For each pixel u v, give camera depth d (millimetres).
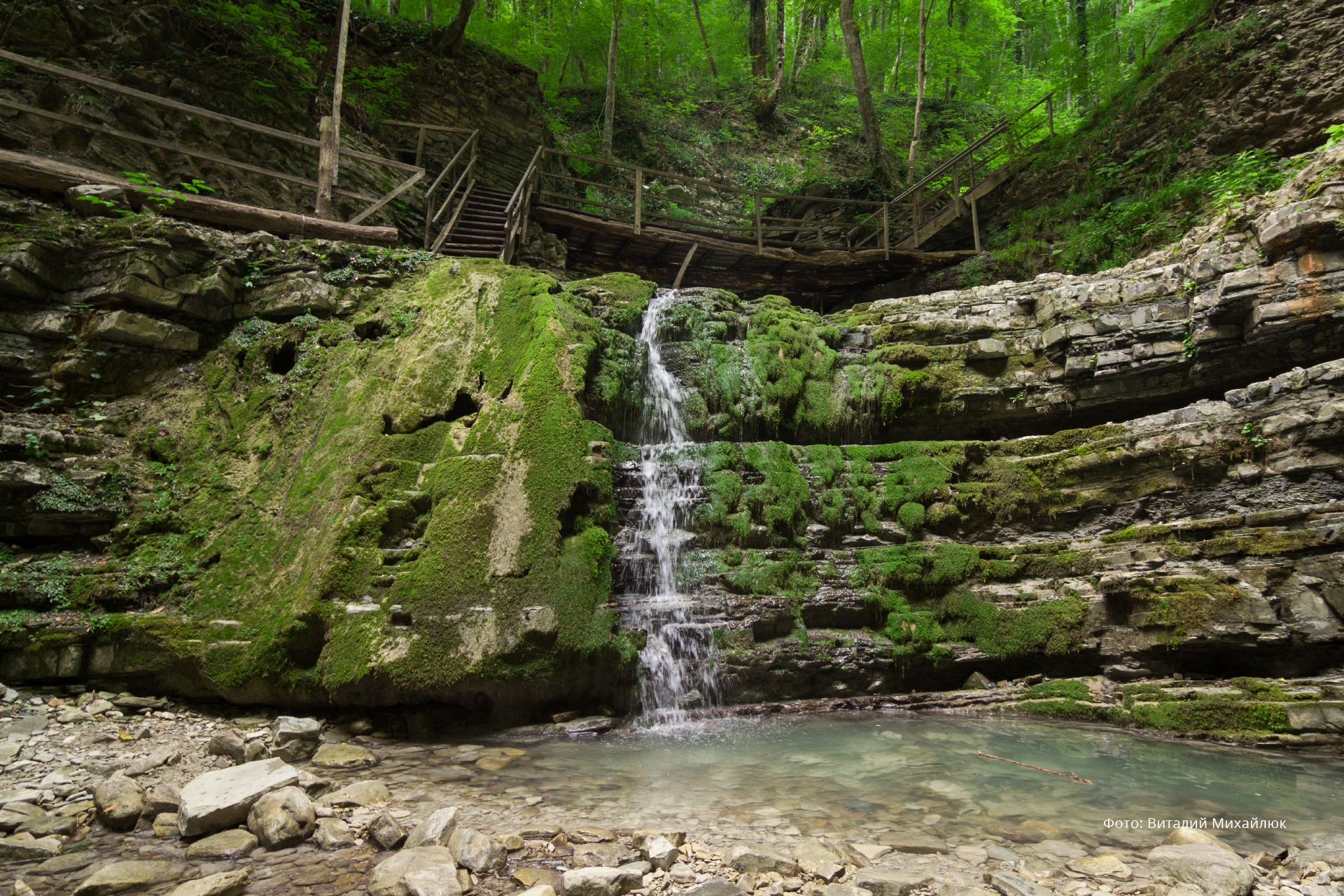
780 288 16094
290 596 5906
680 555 7777
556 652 5934
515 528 6281
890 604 8008
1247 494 7117
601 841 3520
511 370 7391
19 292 6859
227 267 7832
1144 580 6973
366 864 3275
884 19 30109
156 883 3051
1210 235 8461
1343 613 6062
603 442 7594
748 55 28375
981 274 14055
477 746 5461
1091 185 13391
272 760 4125
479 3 22641
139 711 5570
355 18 16312
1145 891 3074
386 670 5473
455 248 12570
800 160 25359
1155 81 12758
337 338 7742
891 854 3492
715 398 9391
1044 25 26281
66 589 5992
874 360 9867
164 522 6586
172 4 11062
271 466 6918
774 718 6746
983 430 9750
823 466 8852
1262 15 11352
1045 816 4094
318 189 9320
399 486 6531
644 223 15922
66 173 7664
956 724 6586
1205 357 8031
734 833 3734
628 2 23672
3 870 3176
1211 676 6730
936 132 25656
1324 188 7125
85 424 6902
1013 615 7754
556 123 21406
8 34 9188
